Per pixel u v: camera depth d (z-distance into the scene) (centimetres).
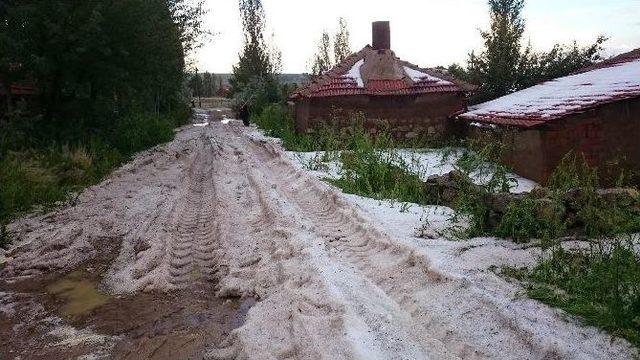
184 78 3656
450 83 1745
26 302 556
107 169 1296
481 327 427
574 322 427
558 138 1005
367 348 394
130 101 1898
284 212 817
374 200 897
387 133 1706
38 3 1309
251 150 1870
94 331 489
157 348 454
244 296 555
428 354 399
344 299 477
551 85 1545
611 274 453
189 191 1115
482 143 1273
